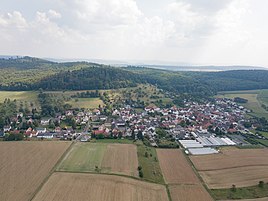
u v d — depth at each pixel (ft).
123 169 391.65
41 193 315.17
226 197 322.75
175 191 332.60
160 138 570.87
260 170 406.41
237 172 398.01
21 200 298.97
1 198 303.07
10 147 485.97
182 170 400.67
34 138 551.59
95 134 564.71
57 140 540.11
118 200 301.63
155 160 437.17
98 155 451.53
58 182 345.10
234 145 538.06
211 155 471.21
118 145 512.22
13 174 368.68
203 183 358.84
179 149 503.61
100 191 321.93
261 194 332.60
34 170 383.45
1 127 618.03
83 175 368.27
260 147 527.81
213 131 639.76
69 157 438.81
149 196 315.58
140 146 507.30
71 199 301.63
